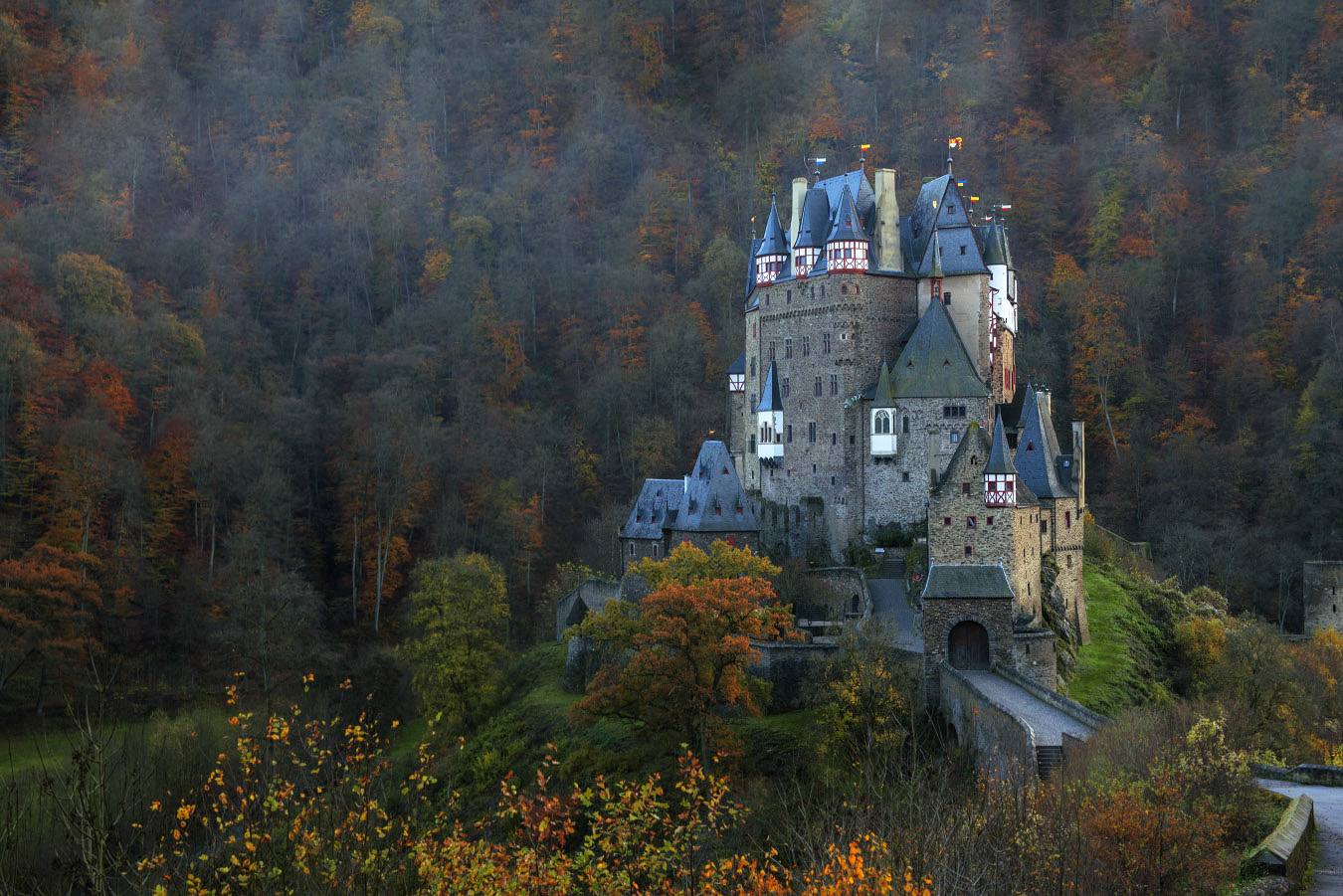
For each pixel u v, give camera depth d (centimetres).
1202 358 17000
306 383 16762
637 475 15725
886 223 9569
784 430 9881
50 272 15212
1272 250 17925
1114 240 18588
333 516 14225
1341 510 13762
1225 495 14525
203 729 6644
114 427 13275
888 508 9069
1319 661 9000
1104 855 2961
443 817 2617
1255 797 3872
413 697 10569
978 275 9269
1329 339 15862
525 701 8794
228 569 11794
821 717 6525
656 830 3356
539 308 19375
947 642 6719
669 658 6294
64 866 2270
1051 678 6775
